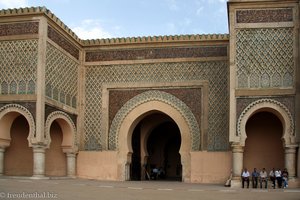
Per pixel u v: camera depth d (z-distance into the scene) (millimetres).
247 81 14734
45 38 15211
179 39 17188
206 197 10711
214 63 16891
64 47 16625
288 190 12891
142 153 19062
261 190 12805
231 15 15078
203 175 16281
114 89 17641
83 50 18062
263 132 16094
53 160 17125
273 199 10445
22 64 15164
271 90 14578
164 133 22812
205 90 16812
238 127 14547
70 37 17031
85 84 17875
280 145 15922
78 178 17062
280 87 14586
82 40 17953
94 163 17281
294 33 14727
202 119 16688
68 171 16984
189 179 16500
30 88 15000
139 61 17500
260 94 14594
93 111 17656
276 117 16078
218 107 16594
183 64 17172
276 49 14781
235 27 15000
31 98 14898
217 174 16172
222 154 16234
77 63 17703
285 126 14438
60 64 16281
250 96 14633
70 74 17078
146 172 19453
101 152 17297
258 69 14750
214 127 16516
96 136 17484
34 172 14875
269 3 14898
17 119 16656
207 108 16688
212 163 16281
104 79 17734
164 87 17219
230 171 16078
